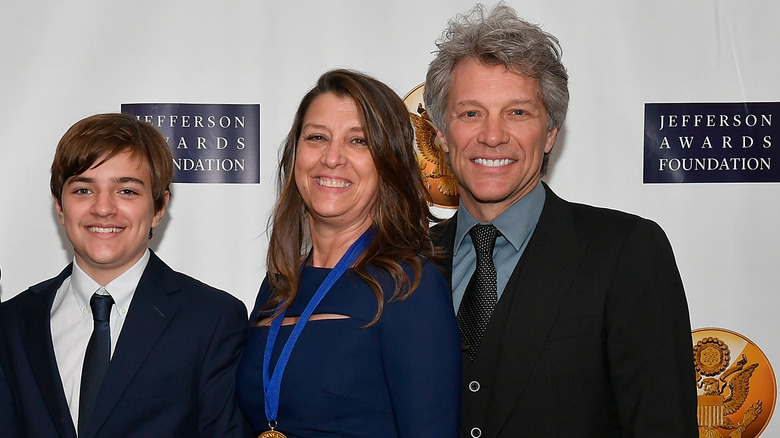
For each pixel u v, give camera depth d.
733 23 2.41
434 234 1.84
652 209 2.44
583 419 1.54
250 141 2.44
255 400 1.59
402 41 2.43
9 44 2.40
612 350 1.54
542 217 1.70
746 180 2.42
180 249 2.45
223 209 2.45
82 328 1.76
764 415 2.42
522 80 1.61
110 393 1.66
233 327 1.80
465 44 1.64
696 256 2.43
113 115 1.85
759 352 2.42
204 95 2.43
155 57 2.42
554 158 2.45
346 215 1.60
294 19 2.43
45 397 1.66
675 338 1.52
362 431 1.47
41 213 2.43
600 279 1.57
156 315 1.76
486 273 1.68
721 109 2.42
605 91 2.43
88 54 2.42
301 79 2.44
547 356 1.56
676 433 1.46
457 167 1.67
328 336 1.51
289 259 1.70
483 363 1.60
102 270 1.77
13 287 2.42
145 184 1.78
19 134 2.41
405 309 1.48
